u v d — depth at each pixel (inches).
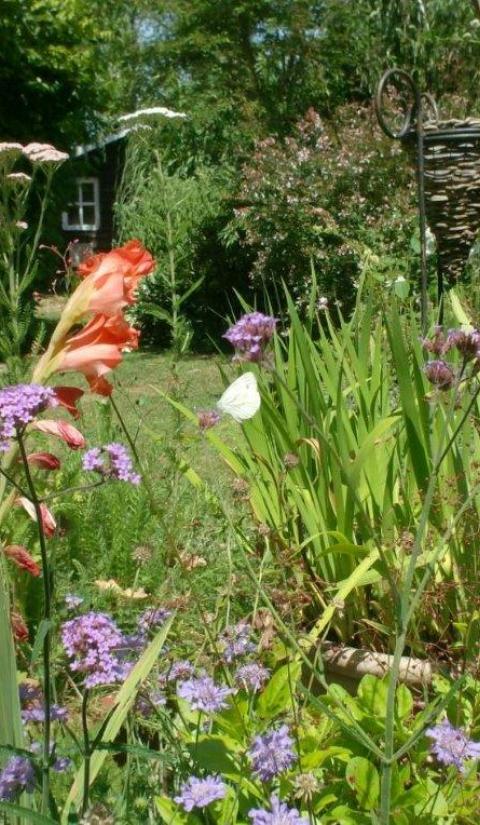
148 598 102.7
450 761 54.0
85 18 490.0
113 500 120.7
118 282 72.6
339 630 93.5
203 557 104.7
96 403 140.9
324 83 631.2
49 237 456.4
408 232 348.8
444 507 87.9
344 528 92.4
